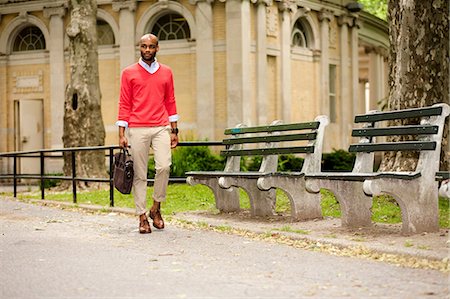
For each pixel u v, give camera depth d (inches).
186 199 717.9
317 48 1418.6
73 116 1007.0
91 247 421.1
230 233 473.4
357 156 461.7
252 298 283.6
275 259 370.6
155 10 1293.1
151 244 430.3
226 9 1251.2
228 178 539.2
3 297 293.4
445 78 621.3
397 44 629.0
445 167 625.3
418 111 425.7
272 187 501.0
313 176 462.6
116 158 486.6
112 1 1316.4
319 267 346.0
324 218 515.5
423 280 309.3
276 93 1321.4
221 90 1262.3
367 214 464.8
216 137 1268.5
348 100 1514.5
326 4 1434.5
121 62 1316.4
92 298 288.0
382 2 2137.1
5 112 1421.0
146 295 291.7
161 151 487.5
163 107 490.3
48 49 1382.9
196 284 311.3
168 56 1290.6
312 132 506.3
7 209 674.8
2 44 1417.3
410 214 419.8
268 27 1296.8
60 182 1031.0
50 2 1373.0
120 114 487.2
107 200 764.0
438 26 618.2
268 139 536.7
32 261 374.6
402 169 607.2
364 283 307.6
